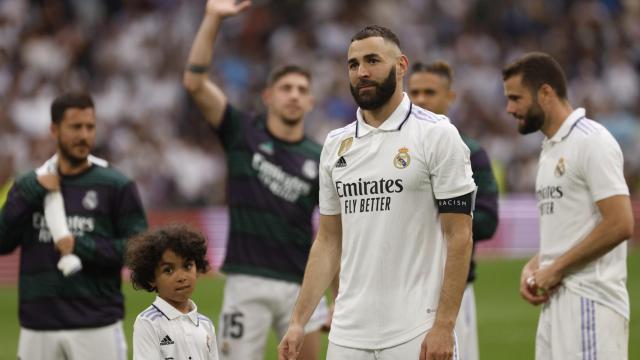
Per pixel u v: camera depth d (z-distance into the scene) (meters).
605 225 14.96
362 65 13.40
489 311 34.31
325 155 14.12
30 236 17.42
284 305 19.59
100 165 17.94
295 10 65.00
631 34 69.38
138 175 50.66
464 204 13.14
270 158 19.81
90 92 55.44
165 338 13.80
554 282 15.37
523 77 15.91
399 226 13.35
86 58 57.88
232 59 60.06
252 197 19.69
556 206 15.62
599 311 15.18
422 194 13.35
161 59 58.16
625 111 64.75
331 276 14.35
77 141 17.34
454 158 13.13
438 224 13.44
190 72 19.62
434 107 18.56
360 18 65.44
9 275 42.38
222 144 20.31
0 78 53.19
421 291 13.32
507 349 27.91
